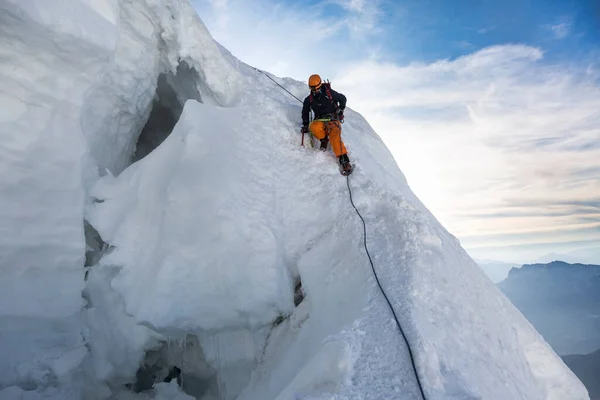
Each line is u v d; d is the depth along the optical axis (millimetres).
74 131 4379
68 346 4199
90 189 4629
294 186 4793
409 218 4055
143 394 4902
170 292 4035
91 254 4926
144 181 4574
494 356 3225
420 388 2254
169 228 4164
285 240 4465
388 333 2746
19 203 4008
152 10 4918
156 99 6441
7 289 3938
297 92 6426
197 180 4285
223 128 4871
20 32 3645
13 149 3943
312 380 2596
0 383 3732
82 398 4156
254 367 4203
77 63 4168
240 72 6047
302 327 3727
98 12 4266
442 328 2959
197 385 5254
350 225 4234
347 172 4852
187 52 5098
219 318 4160
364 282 3484
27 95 3979
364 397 2242
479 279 4320
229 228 4180
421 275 3361
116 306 4484
